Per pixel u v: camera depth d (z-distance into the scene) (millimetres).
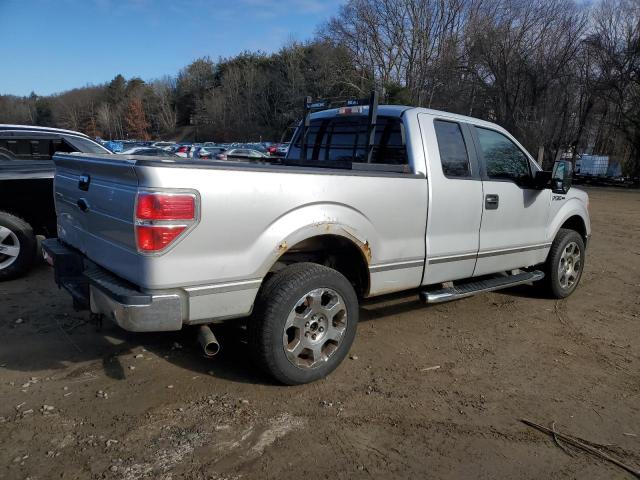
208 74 100875
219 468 2822
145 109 107375
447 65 37906
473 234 4867
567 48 31219
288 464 2881
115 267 3404
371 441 3127
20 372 3777
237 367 3965
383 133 4730
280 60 73375
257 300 3512
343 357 3904
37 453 2883
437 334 4879
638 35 30516
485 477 2859
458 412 3500
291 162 5410
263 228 3385
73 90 127000
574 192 6238
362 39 49094
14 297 5301
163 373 3834
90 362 3969
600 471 2951
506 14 34031
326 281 3670
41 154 7039
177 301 3150
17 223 5766
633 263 8547
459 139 4789
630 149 33031
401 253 4273
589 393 3848
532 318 5449
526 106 31875
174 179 3035
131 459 2863
